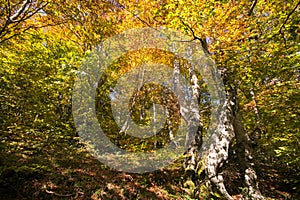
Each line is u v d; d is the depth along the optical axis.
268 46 6.64
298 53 6.83
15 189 4.92
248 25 6.59
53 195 5.21
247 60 6.94
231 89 8.26
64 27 9.47
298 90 8.03
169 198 6.61
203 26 6.71
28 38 7.43
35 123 6.16
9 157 4.89
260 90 8.78
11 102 6.03
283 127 9.23
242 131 8.32
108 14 9.52
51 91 6.99
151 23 8.97
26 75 6.36
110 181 6.66
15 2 6.28
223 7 6.51
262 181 10.94
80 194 5.60
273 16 6.41
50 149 6.97
